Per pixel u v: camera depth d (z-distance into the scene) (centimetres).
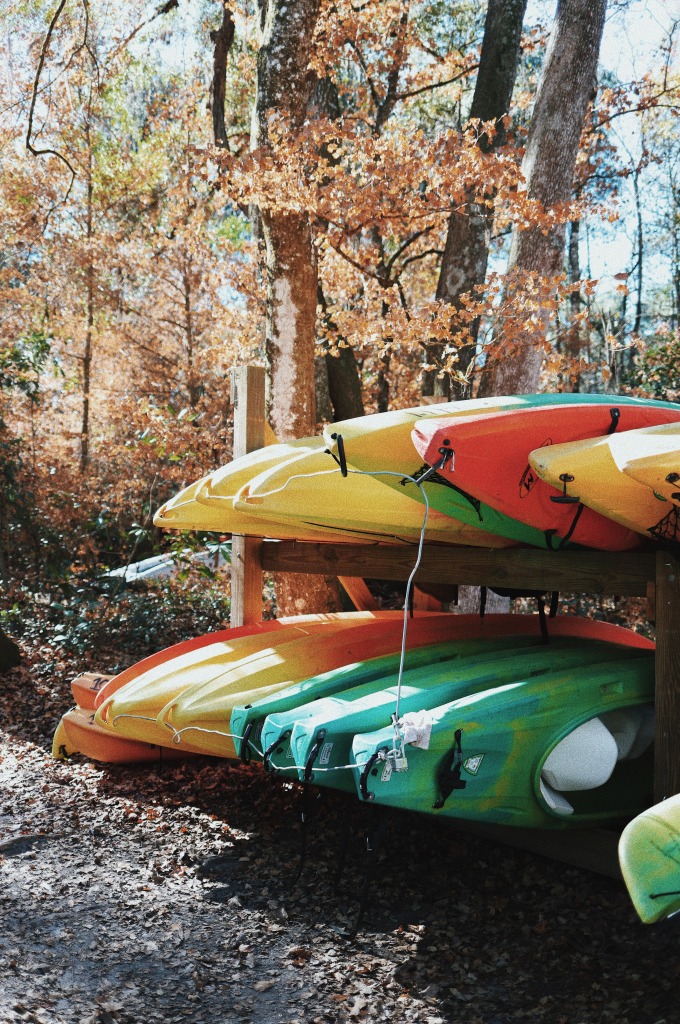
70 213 1831
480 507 390
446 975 308
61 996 295
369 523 434
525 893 368
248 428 569
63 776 528
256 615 578
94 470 1597
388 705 362
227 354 1027
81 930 343
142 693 477
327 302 1077
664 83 1335
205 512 532
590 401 427
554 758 358
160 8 1280
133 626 854
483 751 338
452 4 1459
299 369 789
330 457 429
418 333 768
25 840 432
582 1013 278
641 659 406
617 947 316
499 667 394
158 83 1809
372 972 312
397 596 1023
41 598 1012
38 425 1692
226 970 315
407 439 386
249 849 423
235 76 1409
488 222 936
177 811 472
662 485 294
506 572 398
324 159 707
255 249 999
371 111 1322
